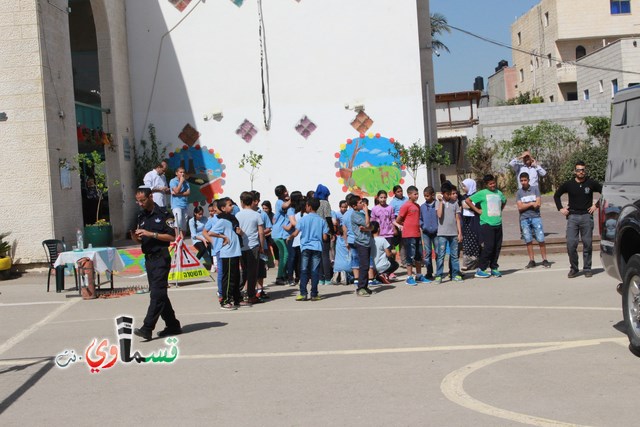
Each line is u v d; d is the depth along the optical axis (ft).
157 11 82.64
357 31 81.97
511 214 94.38
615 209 28.81
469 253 53.36
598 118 131.64
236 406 21.77
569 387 22.15
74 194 65.77
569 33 187.73
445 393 22.02
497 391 22.03
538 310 35.32
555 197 46.24
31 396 24.16
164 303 32.78
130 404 22.58
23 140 61.36
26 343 33.40
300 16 82.17
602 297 38.17
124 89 80.79
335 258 48.21
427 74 95.55
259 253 42.47
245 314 38.65
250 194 42.55
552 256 58.75
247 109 82.64
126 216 78.48
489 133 137.59
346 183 82.28
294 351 28.84
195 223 56.39
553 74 191.93
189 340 32.12
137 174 82.23
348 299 42.47
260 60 82.43
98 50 76.89
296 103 82.38
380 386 23.17
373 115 82.07
